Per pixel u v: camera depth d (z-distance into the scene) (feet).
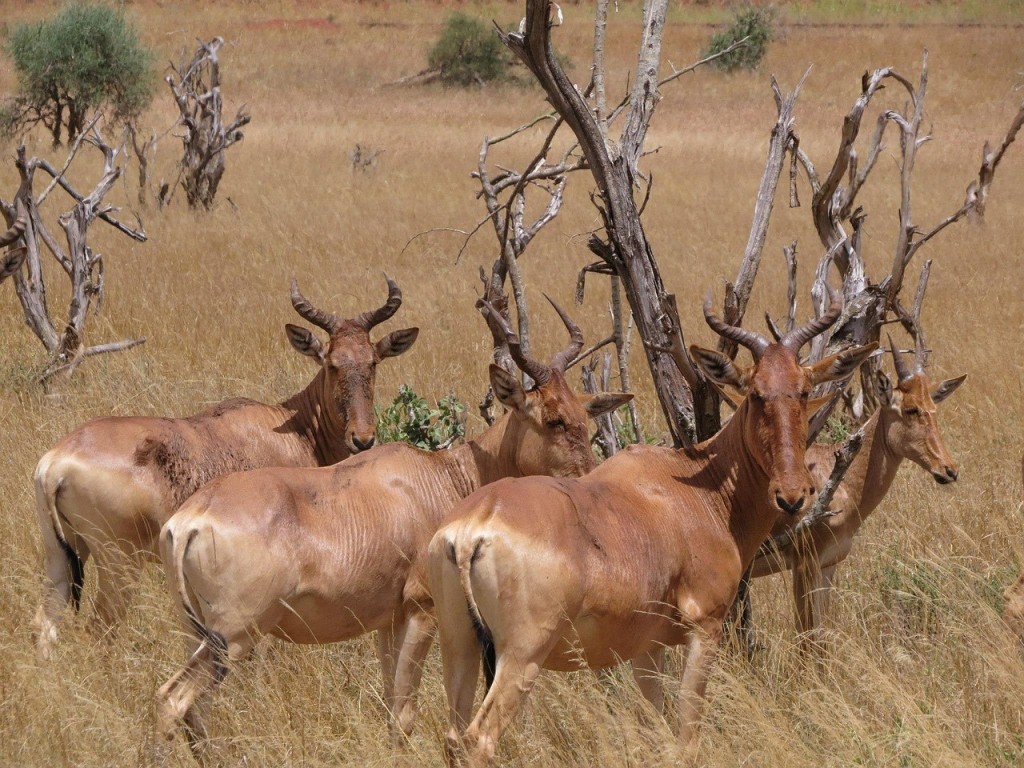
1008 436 110.73
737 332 63.57
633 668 64.28
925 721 59.06
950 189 303.89
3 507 87.04
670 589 59.26
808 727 62.85
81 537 70.90
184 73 270.05
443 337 147.02
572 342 73.20
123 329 149.18
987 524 88.99
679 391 72.74
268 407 79.05
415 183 307.37
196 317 155.02
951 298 174.29
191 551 57.93
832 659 67.97
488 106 526.57
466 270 194.49
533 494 55.21
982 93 536.01
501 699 53.31
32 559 80.43
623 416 110.01
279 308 161.89
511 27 601.62
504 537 53.16
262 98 535.19
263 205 260.01
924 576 79.77
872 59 610.65
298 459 77.82
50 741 58.39
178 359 131.44
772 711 62.34
